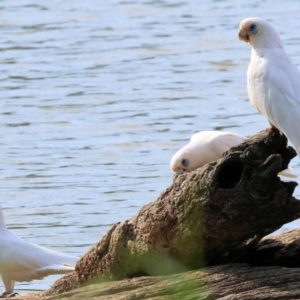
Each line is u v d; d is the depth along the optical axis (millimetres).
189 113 23984
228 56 30375
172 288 9859
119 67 29234
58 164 20078
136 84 27156
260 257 10516
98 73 28562
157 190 18094
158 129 22562
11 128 23125
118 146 21281
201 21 35906
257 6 38562
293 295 9422
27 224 16453
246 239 9930
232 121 23078
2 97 26141
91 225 16250
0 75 28656
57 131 22750
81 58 30562
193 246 10008
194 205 9695
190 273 10000
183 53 30922
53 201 17625
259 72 11273
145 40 32875
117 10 38219
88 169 19656
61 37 33688
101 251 10844
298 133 10859
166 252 10242
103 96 25922
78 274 11117
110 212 16906
